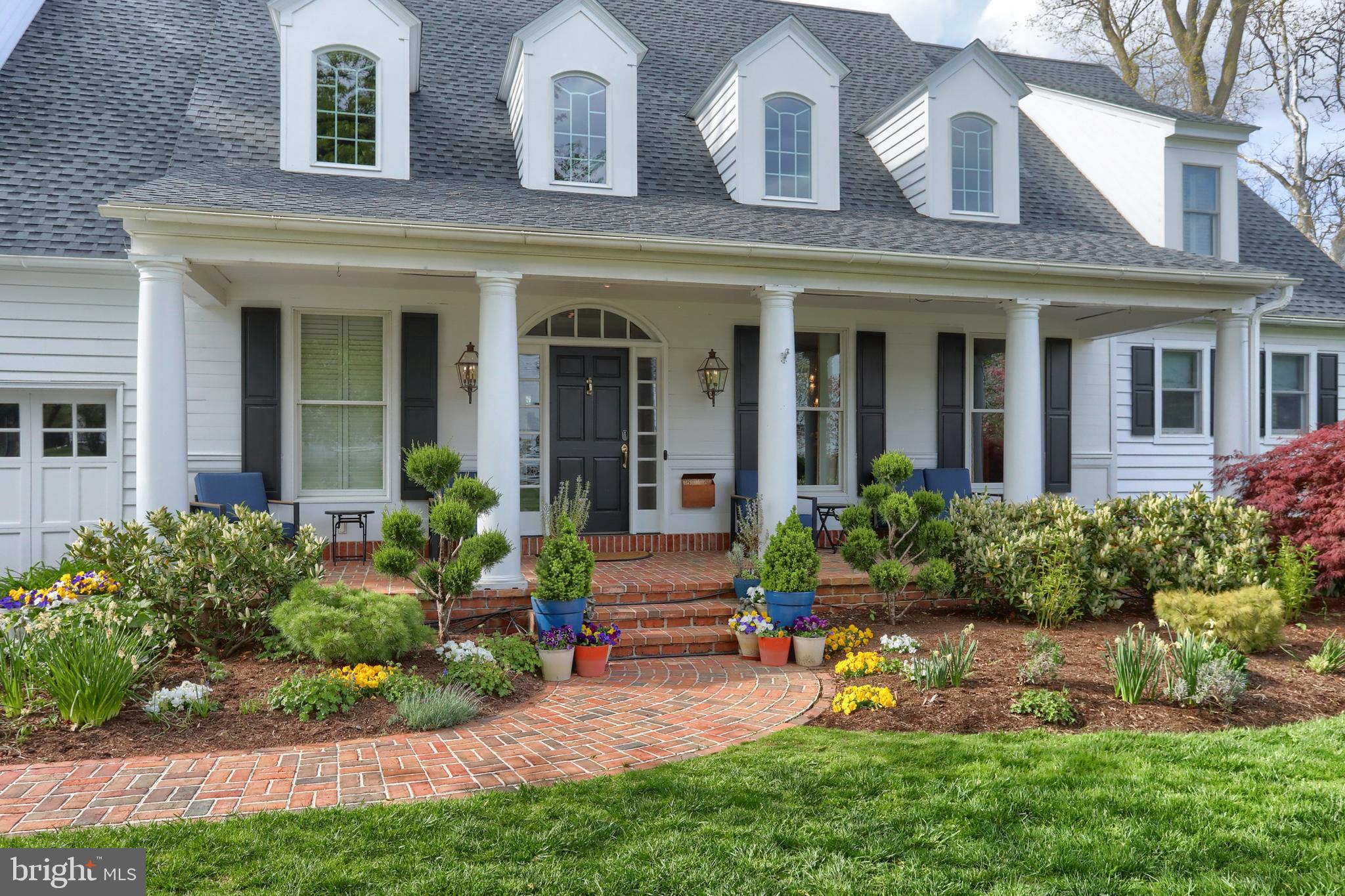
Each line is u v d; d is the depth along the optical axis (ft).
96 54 35.91
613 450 35.76
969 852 11.84
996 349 41.01
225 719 17.25
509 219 26.27
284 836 12.01
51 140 32.07
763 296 29.07
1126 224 41.16
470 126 35.12
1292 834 12.45
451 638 22.82
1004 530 27.73
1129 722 18.02
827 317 38.06
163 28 38.27
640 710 18.97
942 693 19.63
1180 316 35.99
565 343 35.12
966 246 31.14
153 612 20.75
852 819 12.83
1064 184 42.98
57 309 30.35
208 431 31.48
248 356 31.37
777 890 10.80
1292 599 26.63
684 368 36.24
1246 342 42.34
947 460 39.55
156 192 23.76
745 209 33.35
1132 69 71.87
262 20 37.01
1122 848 11.95
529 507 34.83
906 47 48.01
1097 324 40.55
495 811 13.01
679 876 11.10
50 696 17.53
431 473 22.35
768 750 16.01
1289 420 46.52
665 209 30.96
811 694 20.24
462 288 32.99
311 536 23.03
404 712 17.51
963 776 14.53
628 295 34.42
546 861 11.46
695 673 22.38
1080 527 27.89
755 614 24.32
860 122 41.96
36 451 31.01
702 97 37.65
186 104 35.14
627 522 35.86
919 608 28.58
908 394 39.24
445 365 33.68
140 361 23.45
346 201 25.90
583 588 22.21
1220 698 19.01
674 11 45.16
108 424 31.45
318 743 16.43
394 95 31.37
